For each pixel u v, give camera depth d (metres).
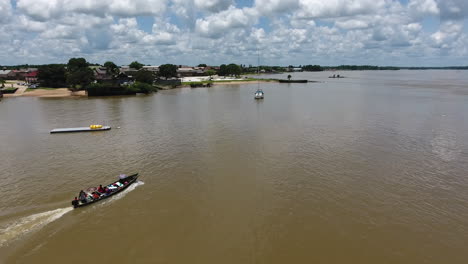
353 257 24.59
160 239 26.83
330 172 40.00
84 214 30.52
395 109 88.50
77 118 78.06
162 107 96.12
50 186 36.50
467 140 54.25
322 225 28.64
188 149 50.06
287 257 24.62
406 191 34.84
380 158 45.03
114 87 129.88
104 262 24.17
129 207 31.83
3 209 31.30
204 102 108.56
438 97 117.50
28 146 53.06
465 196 33.69
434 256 24.67
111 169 41.72
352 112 84.00
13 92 132.00
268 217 29.98
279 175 39.22
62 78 154.38
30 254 24.92
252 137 56.97
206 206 32.00
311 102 106.56
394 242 26.28
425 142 53.00
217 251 25.34
